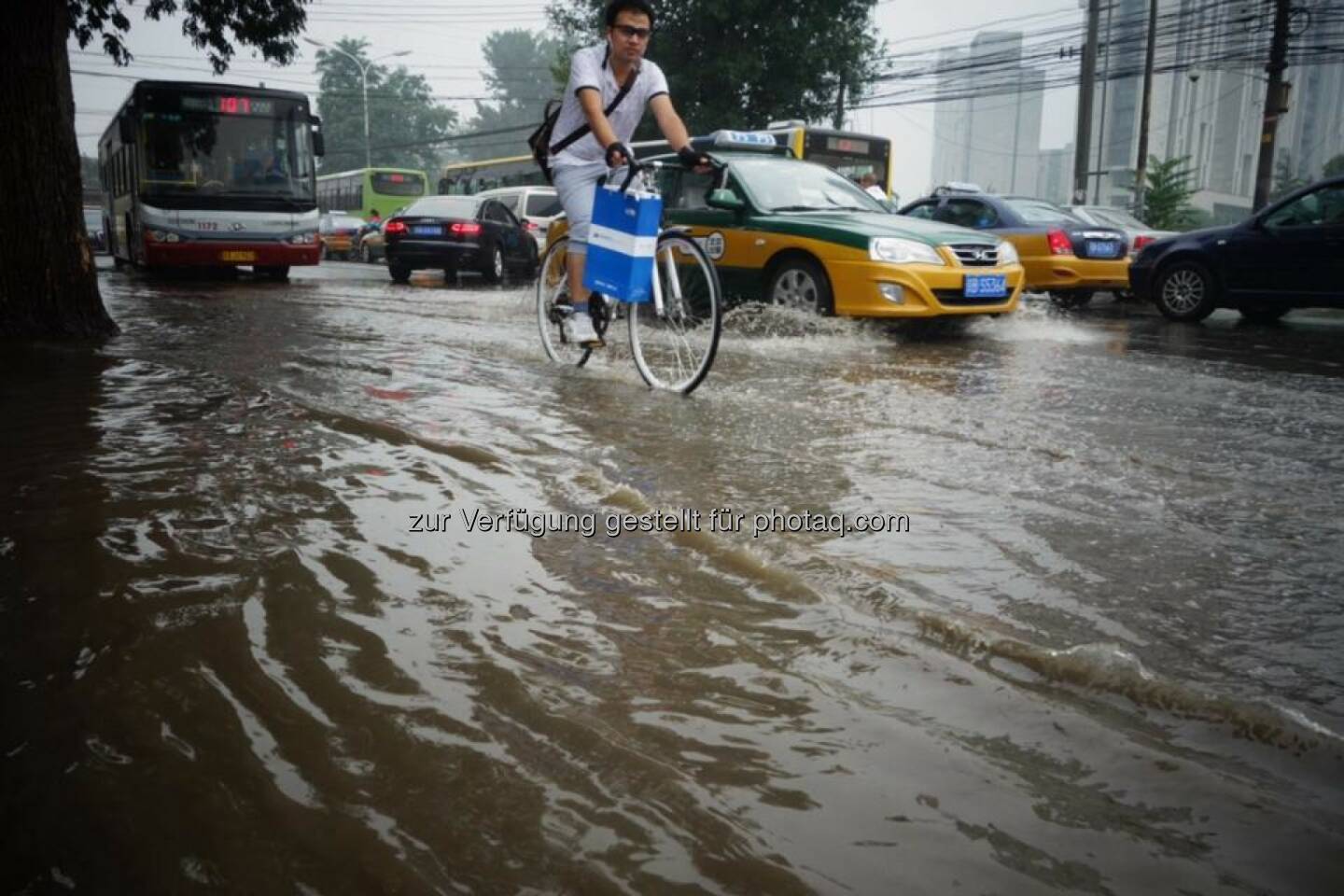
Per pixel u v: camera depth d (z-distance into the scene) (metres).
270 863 1.27
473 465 3.27
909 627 2.02
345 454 3.39
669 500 2.88
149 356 5.80
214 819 1.36
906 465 3.40
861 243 7.27
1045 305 12.74
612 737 1.58
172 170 14.38
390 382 4.93
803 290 7.68
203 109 14.53
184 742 1.56
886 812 1.40
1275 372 6.14
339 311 9.30
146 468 3.17
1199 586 2.28
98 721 1.62
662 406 4.47
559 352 5.88
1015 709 1.70
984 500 2.97
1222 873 1.28
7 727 1.60
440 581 2.24
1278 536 2.68
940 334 8.18
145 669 1.80
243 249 14.55
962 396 4.93
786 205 8.12
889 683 1.79
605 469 3.21
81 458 3.28
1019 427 4.14
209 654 1.86
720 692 1.75
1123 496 3.06
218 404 4.25
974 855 1.30
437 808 1.39
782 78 26.56
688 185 8.68
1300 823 1.38
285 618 2.02
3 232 6.60
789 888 1.23
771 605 2.14
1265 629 2.04
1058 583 2.29
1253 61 22.23
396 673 1.79
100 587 2.17
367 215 36.56
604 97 5.02
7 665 1.81
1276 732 1.60
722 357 6.32
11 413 4.05
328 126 83.56
